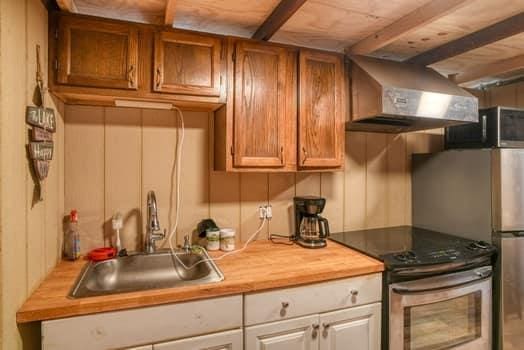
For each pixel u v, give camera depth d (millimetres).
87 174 1657
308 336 1421
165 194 1802
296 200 2008
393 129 2211
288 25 1710
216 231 1793
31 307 1048
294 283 1379
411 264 1575
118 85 1436
